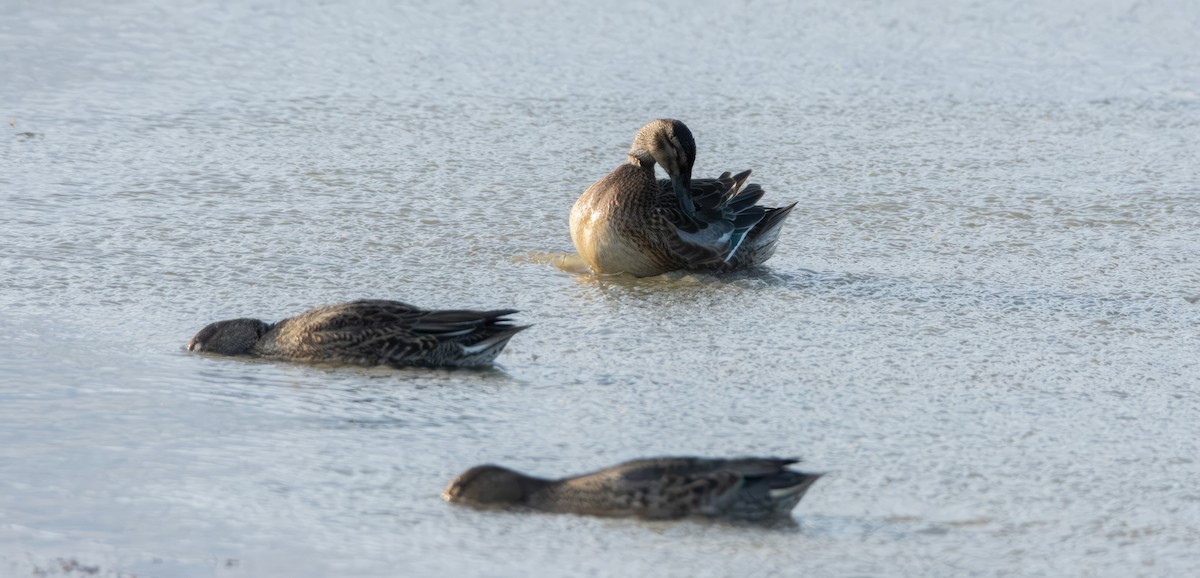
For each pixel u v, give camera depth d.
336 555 11.30
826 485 13.02
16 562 11.00
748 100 32.75
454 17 39.66
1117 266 21.92
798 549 11.57
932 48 37.88
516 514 12.18
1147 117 32.19
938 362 17.05
